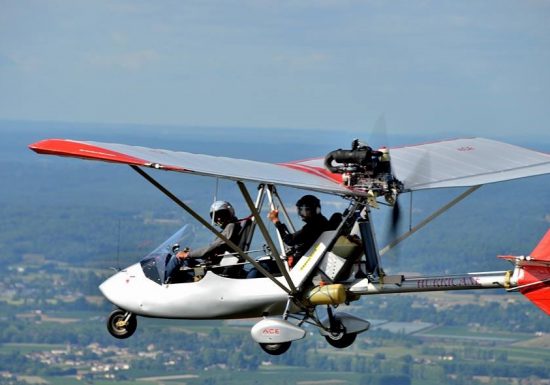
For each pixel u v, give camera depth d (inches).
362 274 1665.8
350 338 1715.1
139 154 1492.4
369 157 1590.8
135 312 1728.6
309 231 1657.2
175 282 1715.1
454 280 1638.8
